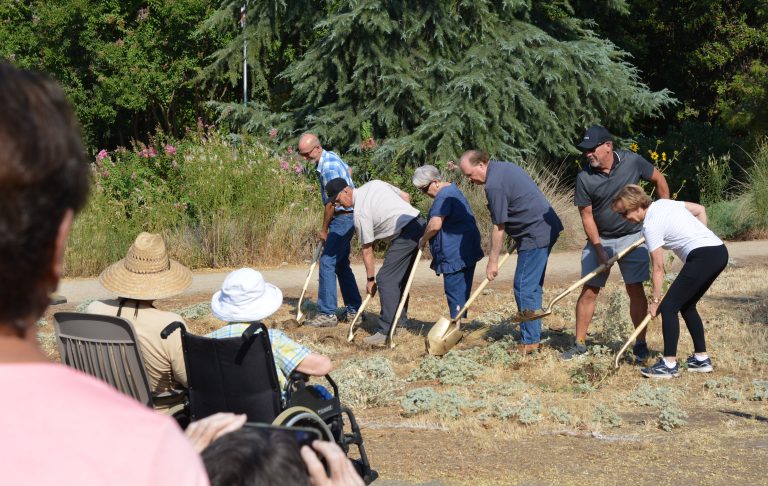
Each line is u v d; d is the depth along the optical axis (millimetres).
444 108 20500
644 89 23875
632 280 8023
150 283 4707
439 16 21031
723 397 7020
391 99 21312
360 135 21312
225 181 15484
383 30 20438
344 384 7293
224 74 24109
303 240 15289
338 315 10414
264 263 14898
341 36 20969
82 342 4547
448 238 8664
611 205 7598
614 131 24984
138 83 25141
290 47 25922
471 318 10539
